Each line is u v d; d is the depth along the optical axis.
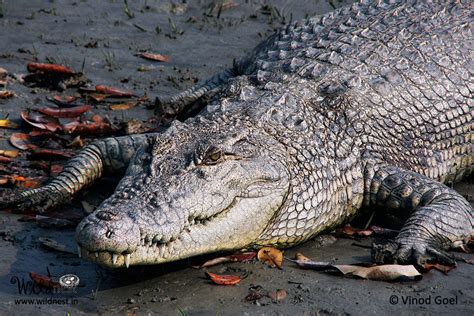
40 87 35.09
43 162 28.17
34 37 40.75
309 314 19.28
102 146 26.47
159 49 40.78
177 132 22.16
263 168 21.94
